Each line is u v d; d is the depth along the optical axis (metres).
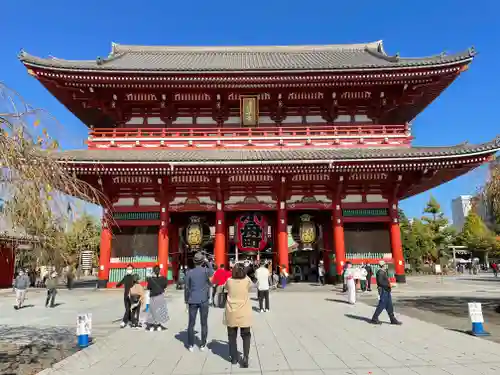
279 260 27.73
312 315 15.55
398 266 27.55
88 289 29.91
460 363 8.41
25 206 6.88
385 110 31.44
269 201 28.70
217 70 27.73
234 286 8.70
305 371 7.97
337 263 27.67
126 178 27.38
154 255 27.56
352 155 25.34
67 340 11.64
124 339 11.38
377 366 8.27
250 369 8.18
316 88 30.12
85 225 9.16
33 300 23.17
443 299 21.56
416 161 25.19
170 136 30.05
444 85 30.42
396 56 31.38
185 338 11.46
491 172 16.09
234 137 29.23
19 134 6.96
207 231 30.02
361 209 28.38
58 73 27.34
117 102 30.28
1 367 8.72
